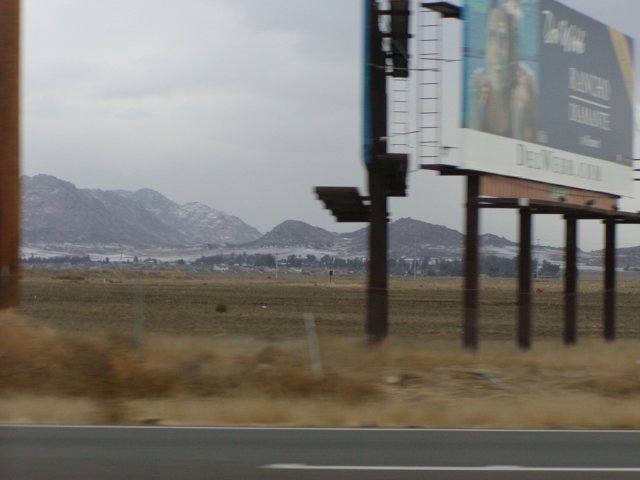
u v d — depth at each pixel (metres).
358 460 12.17
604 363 23.05
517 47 26.02
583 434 14.85
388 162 23.72
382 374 20.75
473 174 24.30
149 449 12.86
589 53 30.05
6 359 18.88
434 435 14.52
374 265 24.11
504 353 23.80
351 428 15.22
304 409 16.52
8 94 22.53
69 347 19.61
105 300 75.81
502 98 25.23
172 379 18.58
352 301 86.06
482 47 24.33
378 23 24.12
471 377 21.23
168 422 15.69
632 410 16.89
